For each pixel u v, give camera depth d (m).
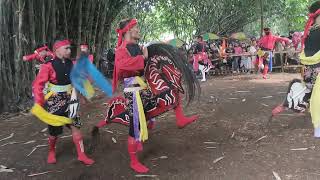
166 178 4.61
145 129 4.73
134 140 4.80
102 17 12.85
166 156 5.23
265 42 12.16
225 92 9.17
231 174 4.59
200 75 12.75
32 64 8.84
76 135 5.14
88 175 4.82
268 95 8.49
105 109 7.88
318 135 5.30
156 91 4.78
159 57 4.91
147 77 4.84
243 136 5.75
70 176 4.81
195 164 4.93
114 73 4.85
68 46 5.04
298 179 4.36
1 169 5.09
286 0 18.84
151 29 19.80
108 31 13.70
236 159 4.98
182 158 5.13
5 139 6.34
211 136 5.86
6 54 8.52
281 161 4.83
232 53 15.02
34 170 5.05
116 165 5.05
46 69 4.95
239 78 12.42
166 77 4.85
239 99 8.19
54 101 5.02
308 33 5.48
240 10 18.97
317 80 5.25
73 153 5.53
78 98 5.14
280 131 5.86
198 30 19.06
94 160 5.24
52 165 5.17
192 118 5.08
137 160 4.89
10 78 8.56
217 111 7.23
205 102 7.95
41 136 6.37
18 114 8.29
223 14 19.16
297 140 5.45
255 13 19.09
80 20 11.50
